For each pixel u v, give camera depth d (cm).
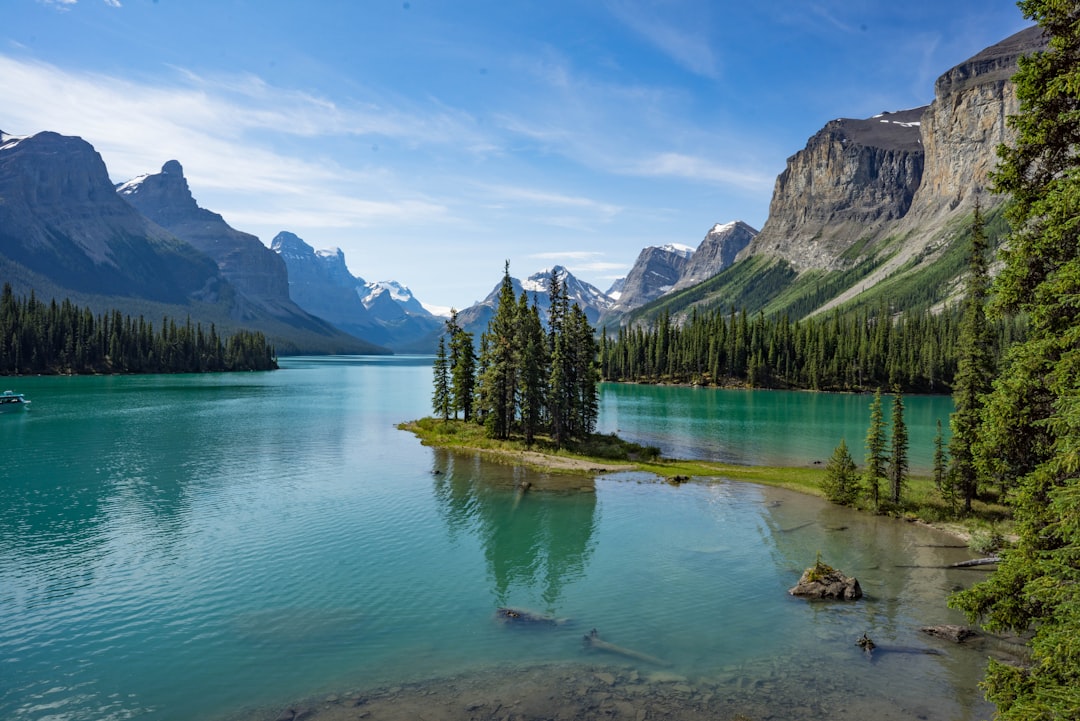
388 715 2014
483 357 8450
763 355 19938
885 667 2333
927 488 5138
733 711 2014
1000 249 1675
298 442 8031
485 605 2975
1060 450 1455
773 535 4156
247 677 2298
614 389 18862
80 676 2317
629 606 2964
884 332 18962
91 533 4103
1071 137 1494
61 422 9456
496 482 5766
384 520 4484
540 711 2023
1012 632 2630
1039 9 1509
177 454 7050
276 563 3562
